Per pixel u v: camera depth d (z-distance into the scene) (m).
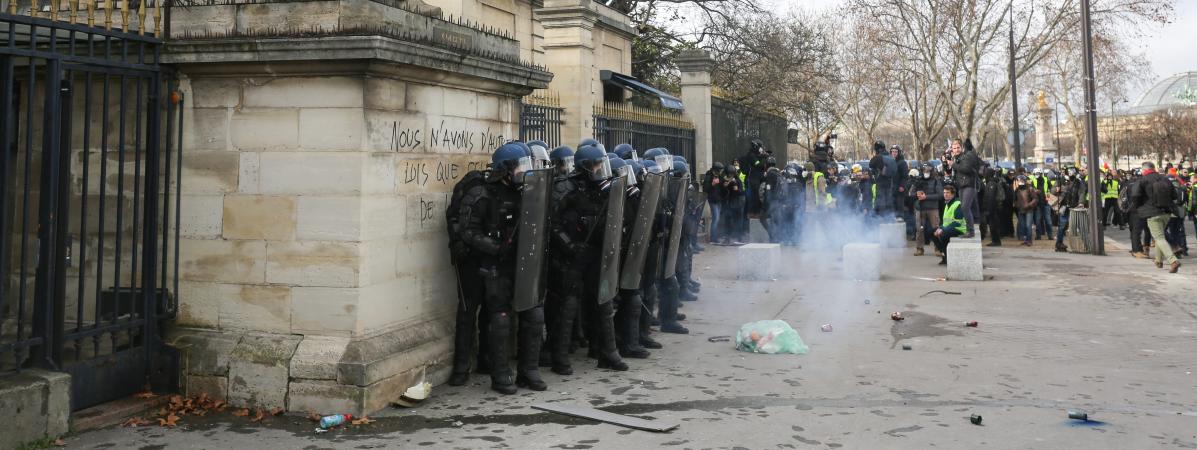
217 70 5.53
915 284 11.66
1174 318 9.08
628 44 22.81
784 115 27.67
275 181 5.51
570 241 6.32
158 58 5.49
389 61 5.34
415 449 4.75
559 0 15.94
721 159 20.47
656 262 7.43
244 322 5.59
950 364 6.91
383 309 5.64
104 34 5.09
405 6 5.80
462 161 6.51
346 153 5.39
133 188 5.62
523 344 6.08
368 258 5.46
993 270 13.27
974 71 31.67
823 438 4.96
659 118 16.66
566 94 15.74
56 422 4.77
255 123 5.54
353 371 5.27
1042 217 19.14
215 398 5.51
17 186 5.84
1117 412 5.54
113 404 5.30
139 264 5.71
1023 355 7.28
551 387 6.12
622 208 6.60
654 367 6.78
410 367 5.74
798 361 7.01
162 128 5.68
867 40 36.59
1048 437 5.00
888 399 5.82
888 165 18.45
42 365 4.89
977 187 16.12
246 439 4.91
